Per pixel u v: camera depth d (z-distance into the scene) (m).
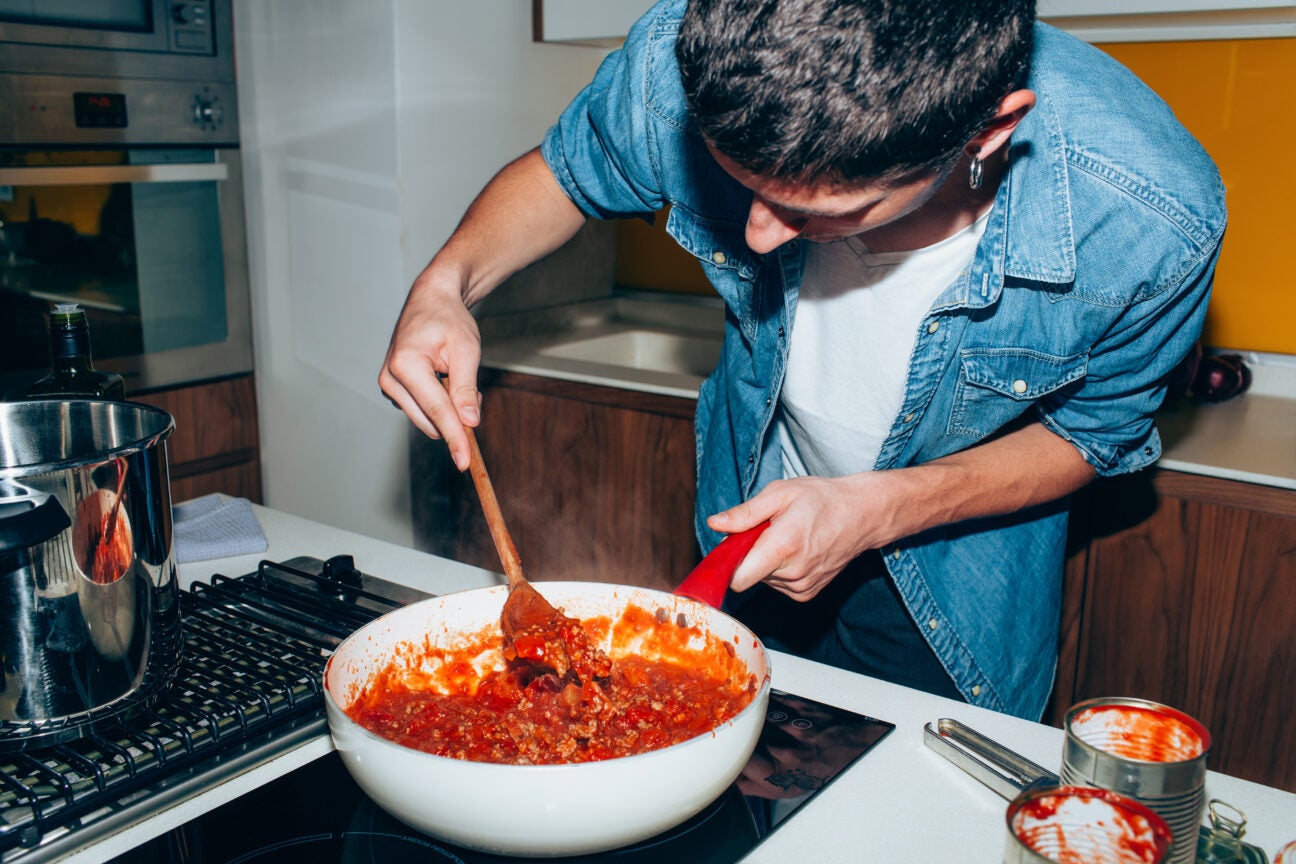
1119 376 1.09
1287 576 1.62
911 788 0.75
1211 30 1.98
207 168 2.48
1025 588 1.25
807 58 0.59
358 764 0.65
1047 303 1.03
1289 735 1.67
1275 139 2.02
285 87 2.45
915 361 1.08
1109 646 1.81
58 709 0.72
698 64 0.62
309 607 0.99
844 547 0.94
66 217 2.27
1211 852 0.64
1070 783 0.60
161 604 0.77
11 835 0.65
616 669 0.86
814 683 0.92
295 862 0.66
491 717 0.82
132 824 0.69
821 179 0.63
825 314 1.15
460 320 1.10
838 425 1.20
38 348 2.28
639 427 2.20
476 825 0.62
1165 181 0.96
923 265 1.05
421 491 2.53
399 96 2.25
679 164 1.18
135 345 2.46
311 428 2.66
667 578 2.25
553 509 2.38
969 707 0.88
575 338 2.67
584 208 1.33
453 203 2.42
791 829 0.70
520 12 2.47
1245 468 1.63
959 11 0.59
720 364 1.44
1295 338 2.09
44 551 0.69
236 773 0.75
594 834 0.63
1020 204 0.98
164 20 2.38
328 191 2.43
